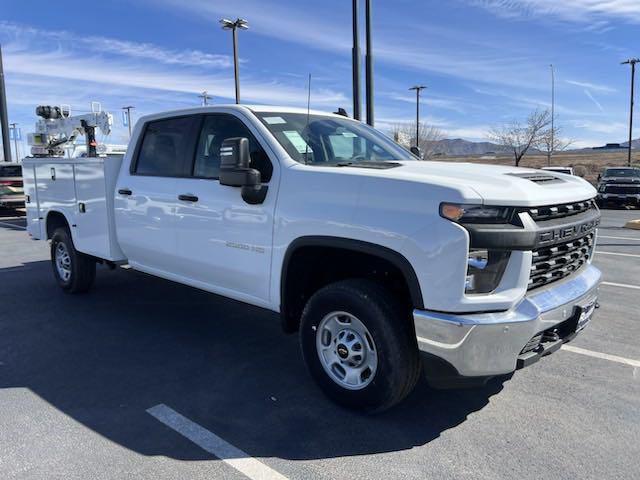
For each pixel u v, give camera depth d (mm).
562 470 2924
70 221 6223
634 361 4434
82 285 6508
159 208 4887
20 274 7926
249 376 4211
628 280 7367
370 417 3529
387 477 2875
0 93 21047
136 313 5895
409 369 3293
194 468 2963
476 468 2949
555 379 4094
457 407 3668
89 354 4684
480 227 2938
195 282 4770
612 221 15992
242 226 4098
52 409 3652
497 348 3012
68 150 10641
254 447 3176
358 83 12414
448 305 2984
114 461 3027
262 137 4047
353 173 3424
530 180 3395
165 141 4973
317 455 3088
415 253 3057
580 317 3459
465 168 3674
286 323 3941
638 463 2986
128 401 3777
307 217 3588
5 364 4461
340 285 3475
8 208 17250
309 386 4020
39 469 2941
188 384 4062
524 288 3059
